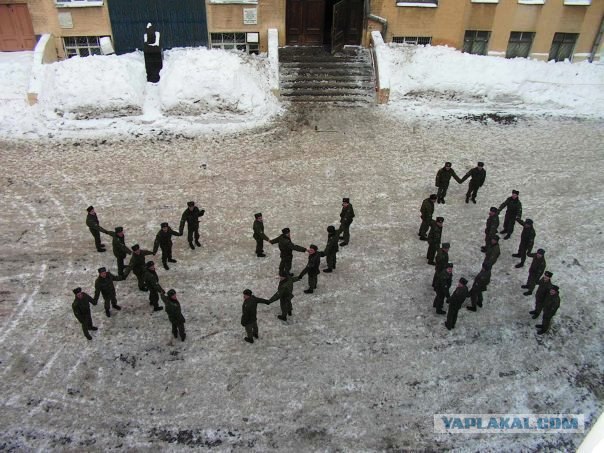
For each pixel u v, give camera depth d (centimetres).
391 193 1689
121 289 1354
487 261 1291
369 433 1047
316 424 1059
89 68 1975
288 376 1148
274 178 1739
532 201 1672
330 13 2486
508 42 2330
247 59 2219
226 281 1376
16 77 2041
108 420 1059
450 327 1259
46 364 1161
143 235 1497
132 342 1215
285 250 1330
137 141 1884
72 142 1866
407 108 2112
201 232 1525
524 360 1198
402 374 1159
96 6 2134
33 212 1568
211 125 1975
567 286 1385
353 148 1895
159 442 1024
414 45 2291
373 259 1455
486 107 2125
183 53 2188
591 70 2233
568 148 1916
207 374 1148
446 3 2220
